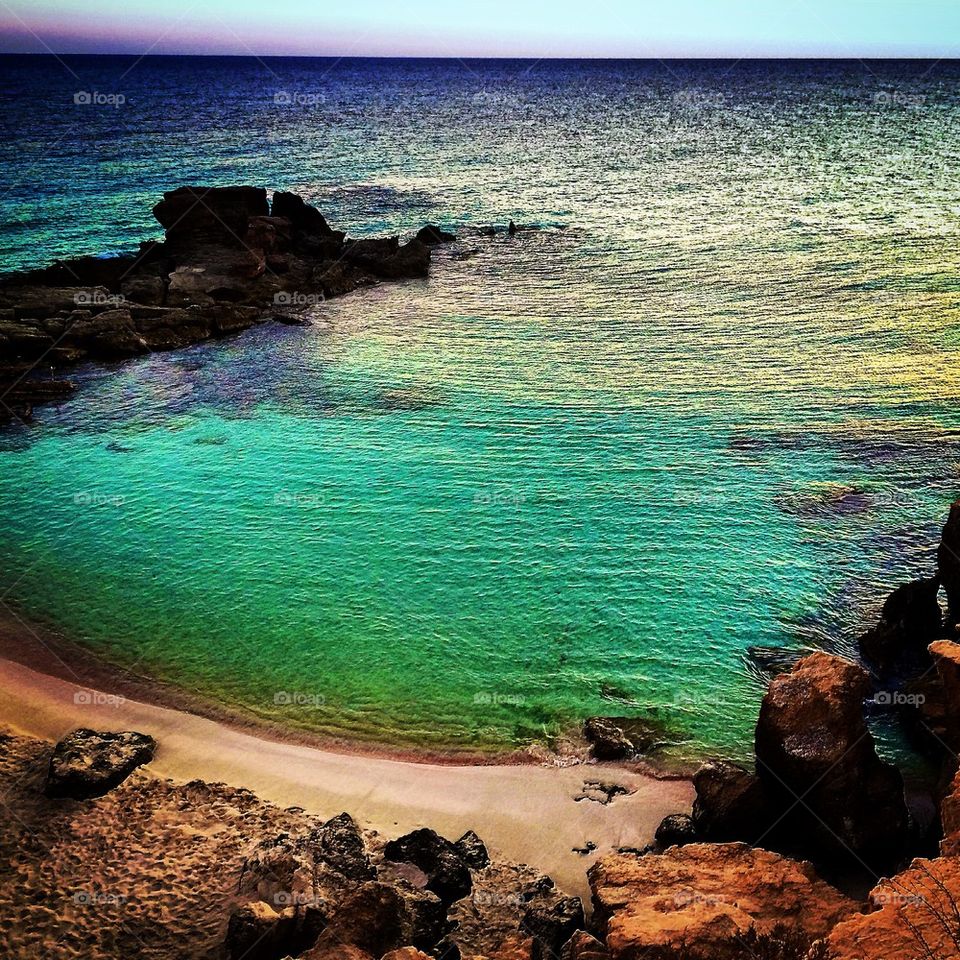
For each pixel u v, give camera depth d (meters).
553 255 58.16
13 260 54.06
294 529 25.56
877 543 24.38
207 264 47.94
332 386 36.28
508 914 13.60
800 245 59.53
